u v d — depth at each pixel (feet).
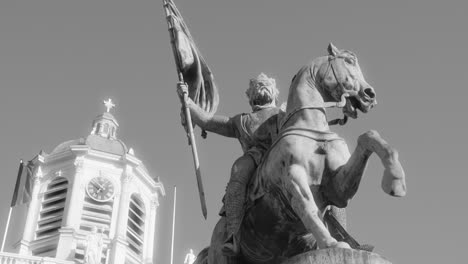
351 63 28.07
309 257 23.47
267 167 27.20
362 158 25.46
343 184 25.89
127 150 236.22
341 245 23.82
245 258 28.19
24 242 214.69
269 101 30.99
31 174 223.71
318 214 25.55
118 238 214.48
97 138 239.91
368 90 27.50
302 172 25.91
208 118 31.71
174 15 33.32
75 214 217.36
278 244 27.58
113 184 226.79
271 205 27.12
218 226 28.84
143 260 220.43
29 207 222.28
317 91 27.96
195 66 33.06
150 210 232.73
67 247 209.97
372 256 23.35
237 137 30.81
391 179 24.18
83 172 226.79
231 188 28.02
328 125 27.84
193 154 31.01
